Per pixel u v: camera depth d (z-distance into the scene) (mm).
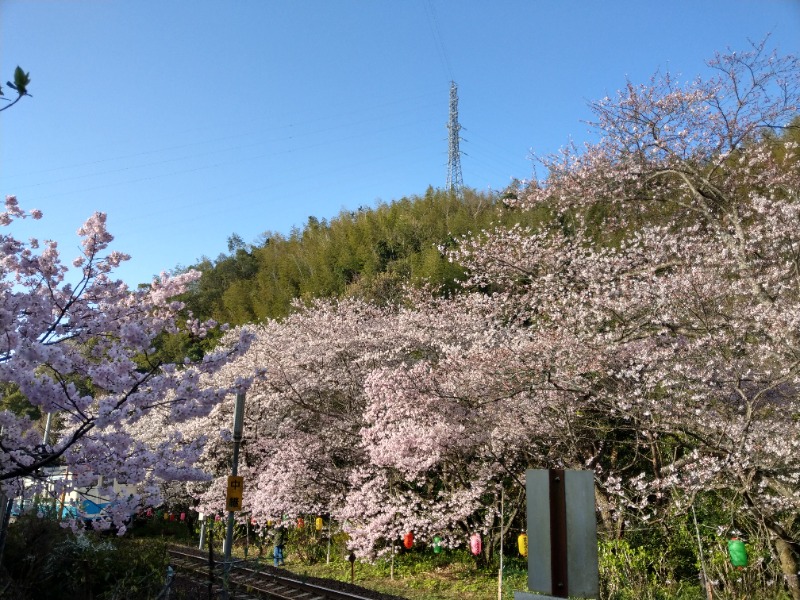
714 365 9328
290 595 10992
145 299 7805
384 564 14734
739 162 13484
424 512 13758
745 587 9188
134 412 7336
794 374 8445
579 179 14211
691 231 12266
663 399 9711
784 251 10453
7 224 7195
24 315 6855
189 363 7855
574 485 3609
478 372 11758
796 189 12203
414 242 41500
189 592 9562
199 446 8273
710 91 13352
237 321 43469
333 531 16406
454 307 16859
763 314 8984
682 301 9875
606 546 10117
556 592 3492
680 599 9391
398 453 12688
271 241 64188
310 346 17656
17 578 8156
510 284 14602
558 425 11891
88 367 7031
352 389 17328
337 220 60250
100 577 8969
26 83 3271
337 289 40156
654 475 11359
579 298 11719
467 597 11555
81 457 7113
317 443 16609
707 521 10375
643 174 13398
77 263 7324
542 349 11055
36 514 9234
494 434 12148
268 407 17578
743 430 8289
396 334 17422
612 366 10633
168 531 23219
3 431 6602
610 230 14617
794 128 13219
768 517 8523
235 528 19703
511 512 13883
